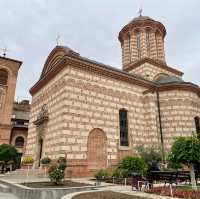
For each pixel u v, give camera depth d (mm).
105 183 16578
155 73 33625
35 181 17078
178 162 12688
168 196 10047
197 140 12469
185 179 13445
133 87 27297
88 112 22609
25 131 47812
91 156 21484
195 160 12086
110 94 24938
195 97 28406
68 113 21328
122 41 38969
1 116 42156
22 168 28078
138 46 36438
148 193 11023
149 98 27219
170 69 35594
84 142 21375
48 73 26188
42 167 23016
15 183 15930
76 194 10688
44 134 24656
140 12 39625
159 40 37125
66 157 19875
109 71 25328
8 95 44094
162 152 24984
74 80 22734
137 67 34219
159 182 16203
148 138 26062
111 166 22422
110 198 9477
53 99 24469
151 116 26516
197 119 27984
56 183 15320
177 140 13211
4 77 45656
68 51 25578
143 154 19891
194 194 10125
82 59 23578
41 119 25328
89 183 15953
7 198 13172
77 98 22328
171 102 27188
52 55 29062
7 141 41094
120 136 24438
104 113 23781
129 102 26328
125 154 23938
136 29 36781
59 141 20766
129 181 16188
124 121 25406
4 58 45844
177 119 26391
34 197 12031
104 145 22766
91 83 23812
